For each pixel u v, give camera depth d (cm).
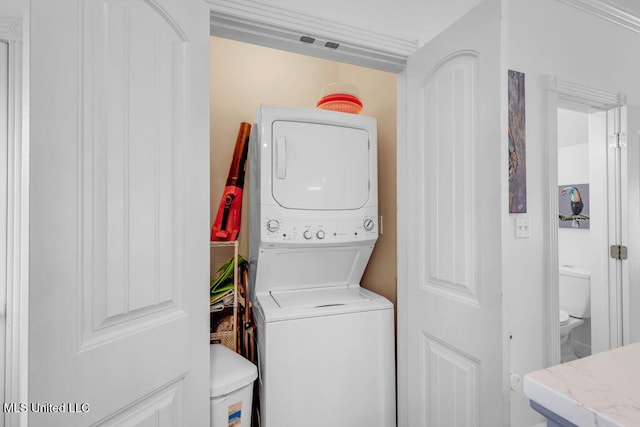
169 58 92
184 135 97
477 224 109
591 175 231
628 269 212
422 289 138
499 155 100
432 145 132
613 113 215
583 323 292
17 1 143
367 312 162
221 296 174
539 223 181
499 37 100
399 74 161
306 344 151
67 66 66
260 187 160
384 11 144
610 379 61
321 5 132
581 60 198
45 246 62
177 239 95
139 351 82
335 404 154
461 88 117
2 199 140
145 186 85
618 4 202
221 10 115
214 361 136
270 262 170
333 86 192
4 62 141
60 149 65
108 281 75
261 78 226
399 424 156
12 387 140
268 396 144
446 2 157
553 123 182
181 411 96
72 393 66
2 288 140
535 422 179
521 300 176
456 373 120
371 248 185
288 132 164
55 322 63
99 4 74
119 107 78
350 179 176
